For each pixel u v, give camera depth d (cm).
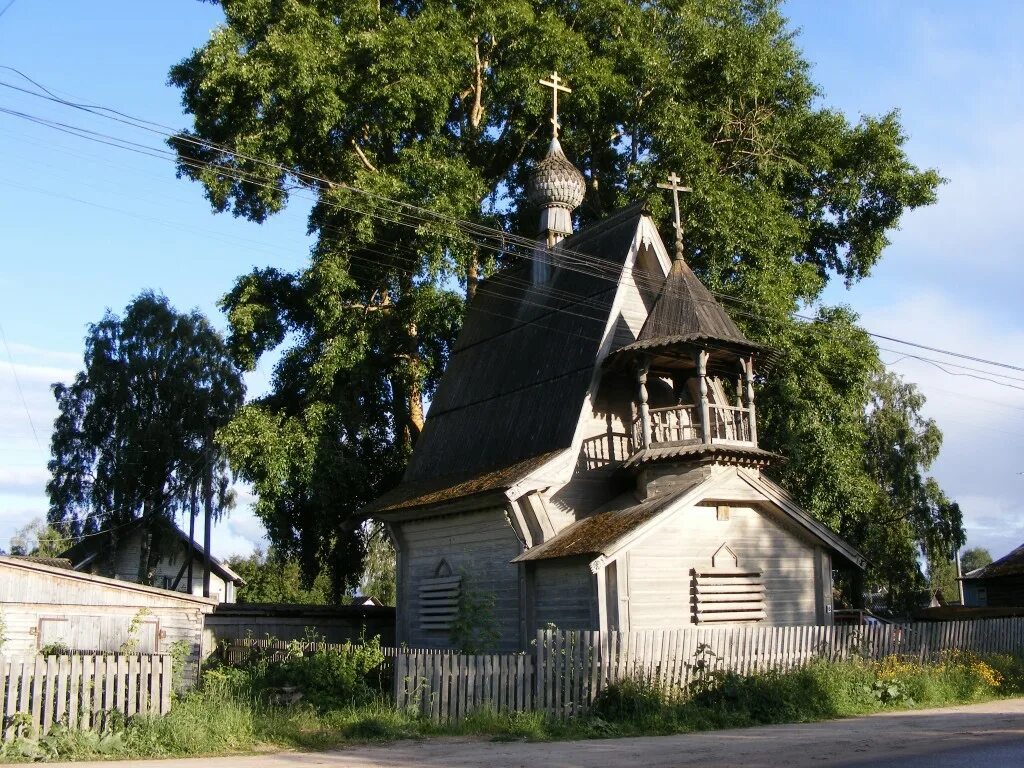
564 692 1834
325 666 1997
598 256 2753
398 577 2912
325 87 3105
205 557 5222
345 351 3262
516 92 3509
